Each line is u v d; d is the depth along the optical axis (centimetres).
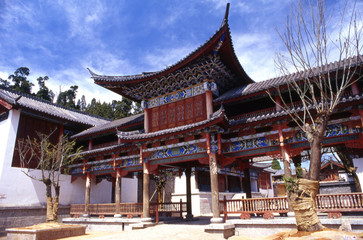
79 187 3130
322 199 1658
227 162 1909
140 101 2678
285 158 1659
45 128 3031
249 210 1733
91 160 2853
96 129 3066
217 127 1827
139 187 4025
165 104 2300
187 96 2183
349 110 1533
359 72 1470
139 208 2302
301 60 1301
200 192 3544
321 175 3391
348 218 1411
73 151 3206
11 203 2542
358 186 1970
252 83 2289
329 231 1100
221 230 1634
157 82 2267
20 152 2619
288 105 1834
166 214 2766
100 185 3412
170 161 2070
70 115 3638
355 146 1516
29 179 2725
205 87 2067
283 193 5422
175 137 2030
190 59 1977
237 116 1953
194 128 1831
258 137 1781
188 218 2492
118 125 2705
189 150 1989
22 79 9112
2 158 2591
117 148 2441
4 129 2736
